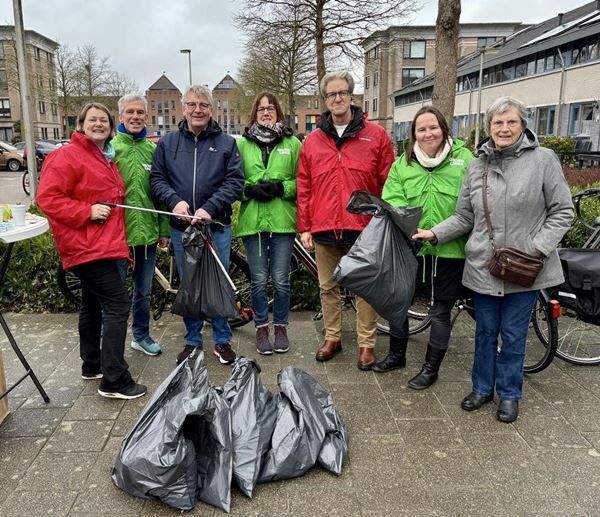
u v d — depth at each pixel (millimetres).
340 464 2496
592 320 3312
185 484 2256
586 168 11984
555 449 2699
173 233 3512
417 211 3020
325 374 3562
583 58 23172
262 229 3688
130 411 3057
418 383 3344
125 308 3146
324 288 3707
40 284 4750
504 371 3006
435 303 3326
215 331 3729
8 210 3012
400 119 46156
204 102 3350
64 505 2289
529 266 2697
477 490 2387
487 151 2814
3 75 45875
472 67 33031
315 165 3494
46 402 3146
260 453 2434
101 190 3018
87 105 2984
